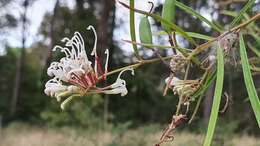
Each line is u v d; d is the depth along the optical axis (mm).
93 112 15484
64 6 31312
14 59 37094
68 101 1479
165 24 1480
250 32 2195
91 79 1501
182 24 10516
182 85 1593
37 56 37688
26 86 34375
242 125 14336
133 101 26406
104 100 15773
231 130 10922
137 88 26078
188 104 1604
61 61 1507
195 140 9500
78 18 30891
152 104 26562
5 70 36094
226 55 1545
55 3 31250
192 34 1704
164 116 26375
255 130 13953
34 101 33344
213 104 1365
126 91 1512
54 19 30469
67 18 30891
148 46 1531
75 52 1518
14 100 33125
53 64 1504
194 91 1596
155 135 12008
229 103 1748
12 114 32562
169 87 1600
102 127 13781
